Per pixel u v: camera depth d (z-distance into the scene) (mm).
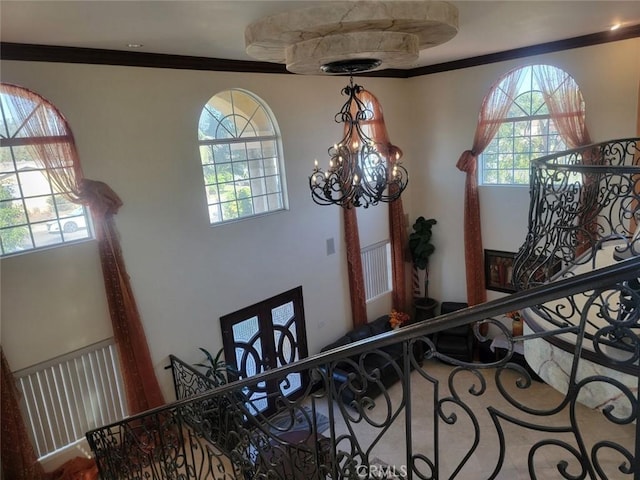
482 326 7660
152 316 5383
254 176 6359
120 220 5020
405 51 3545
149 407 5277
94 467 4918
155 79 5125
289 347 6934
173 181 5395
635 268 1164
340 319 7629
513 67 6848
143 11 3387
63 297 4746
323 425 6184
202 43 4621
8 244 4480
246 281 6246
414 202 8609
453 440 5770
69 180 4656
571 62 6273
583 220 3764
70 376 4902
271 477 2525
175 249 5496
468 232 7770
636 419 1249
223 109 5969
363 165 4340
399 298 8531
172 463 3408
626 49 5797
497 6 4047
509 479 5027
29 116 4410
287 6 3336
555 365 2393
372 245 8094
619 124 6055
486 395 6645
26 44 4184
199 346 5836
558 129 6586
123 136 4945
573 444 5359
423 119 8141
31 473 4492
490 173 7699
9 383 4340
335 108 7059
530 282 3490
